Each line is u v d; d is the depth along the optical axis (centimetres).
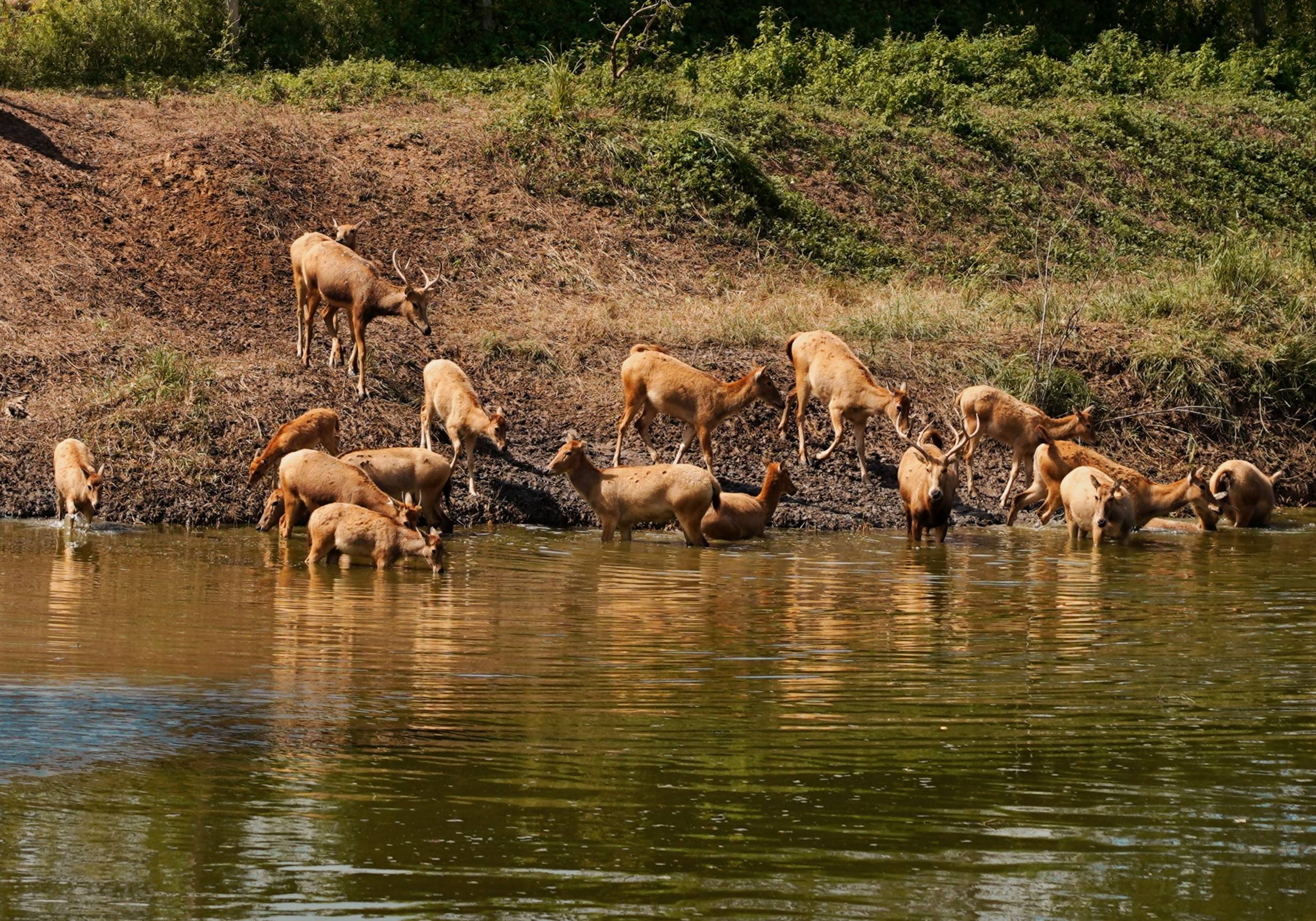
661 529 2847
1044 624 1922
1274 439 3628
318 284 3125
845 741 1351
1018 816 1165
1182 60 7088
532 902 1002
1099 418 3544
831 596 2128
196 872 1039
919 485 2755
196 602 1950
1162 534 2956
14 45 4934
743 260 4344
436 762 1274
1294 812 1180
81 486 2520
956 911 995
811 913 990
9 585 2017
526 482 2934
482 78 5197
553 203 4322
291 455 2500
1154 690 1555
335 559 2342
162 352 3095
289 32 5516
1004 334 3838
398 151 4400
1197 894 1026
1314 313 3988
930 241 4784
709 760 1291
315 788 1205
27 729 1337
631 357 3042
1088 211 5250
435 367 2912
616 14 6250
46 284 3403
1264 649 1767
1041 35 7138
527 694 1497
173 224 3797
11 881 1020
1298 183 5922
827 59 5938
